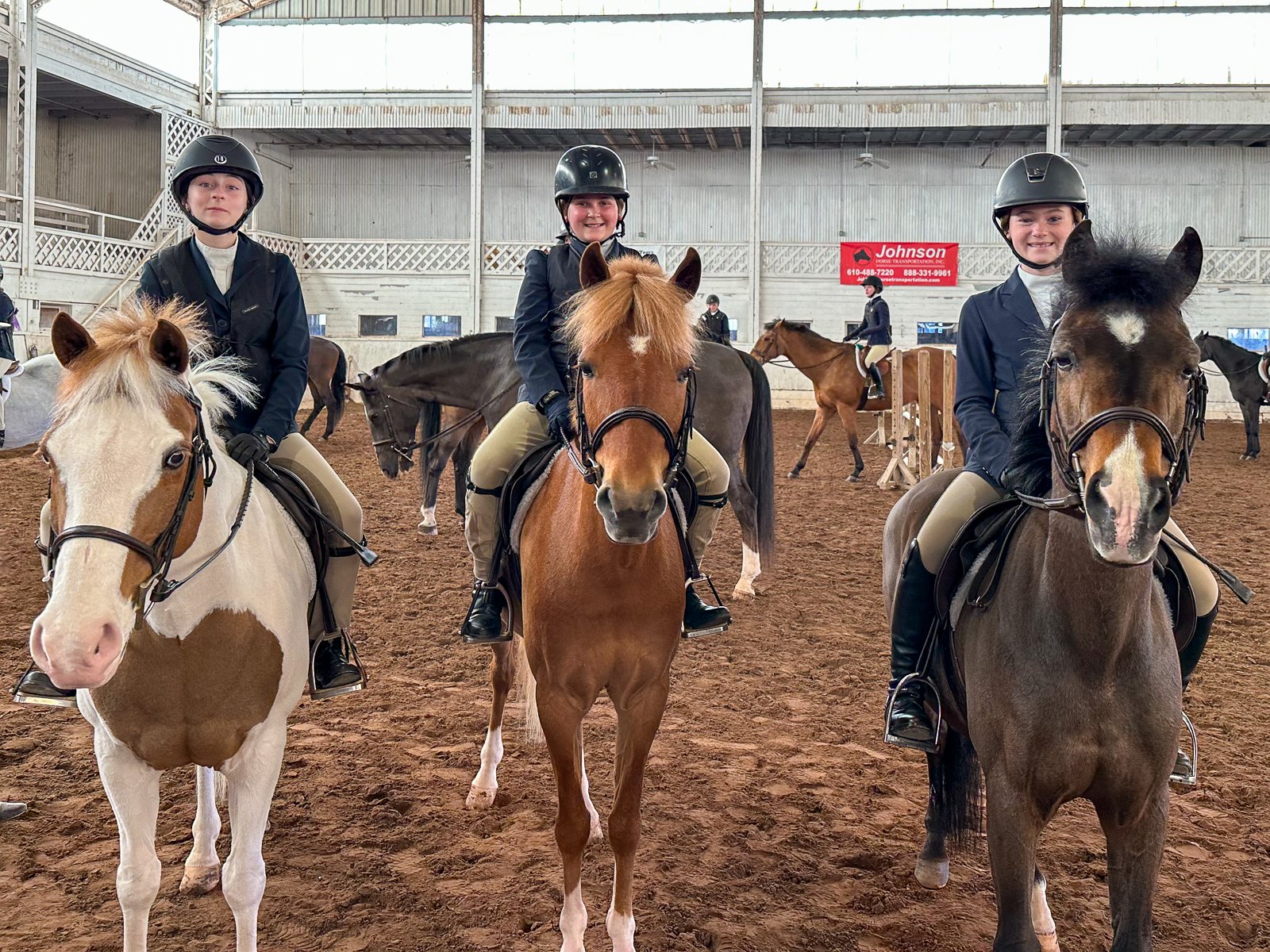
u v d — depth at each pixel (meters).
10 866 3.07
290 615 2.56
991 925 2.86
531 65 23.41
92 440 1.92
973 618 2.43
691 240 25.77
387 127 23.53
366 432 16.23
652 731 2.75
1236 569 7.45
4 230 17.75
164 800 3.59
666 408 2.48
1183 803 3.62
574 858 2.66
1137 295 1.98
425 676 5.06
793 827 3.43
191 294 2.95
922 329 23.17
